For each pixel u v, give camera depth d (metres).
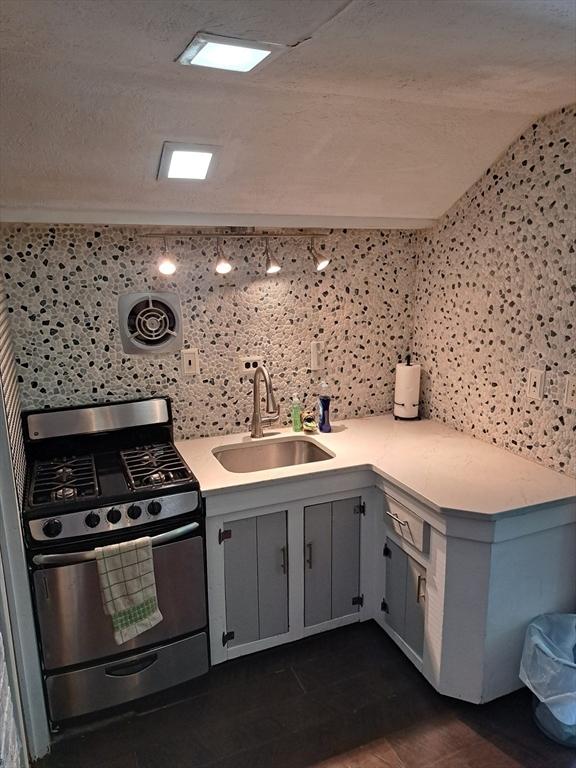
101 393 2.48
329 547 2.40
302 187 2.27
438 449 2.49
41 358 2.35
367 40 1.27
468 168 2.34
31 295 2.29
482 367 2.55
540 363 2.22
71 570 1.91
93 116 1.66
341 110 1.82
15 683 1.66
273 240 2.66
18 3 1.05
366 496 2.41
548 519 1.97
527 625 2.05
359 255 2.84
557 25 1.21
